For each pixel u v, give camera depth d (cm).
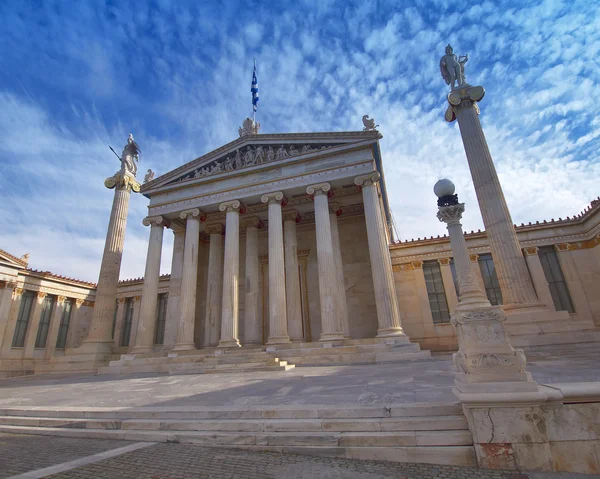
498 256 1864
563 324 1586
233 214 2692
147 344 2575
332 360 1942
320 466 581
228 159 2906
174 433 756
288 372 1644
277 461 610
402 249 3145
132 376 2017
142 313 2653
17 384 1997
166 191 2970
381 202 2877
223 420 774
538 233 2886
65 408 982
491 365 614
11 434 877
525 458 555
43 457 659
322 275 2319
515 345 1605
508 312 1723
